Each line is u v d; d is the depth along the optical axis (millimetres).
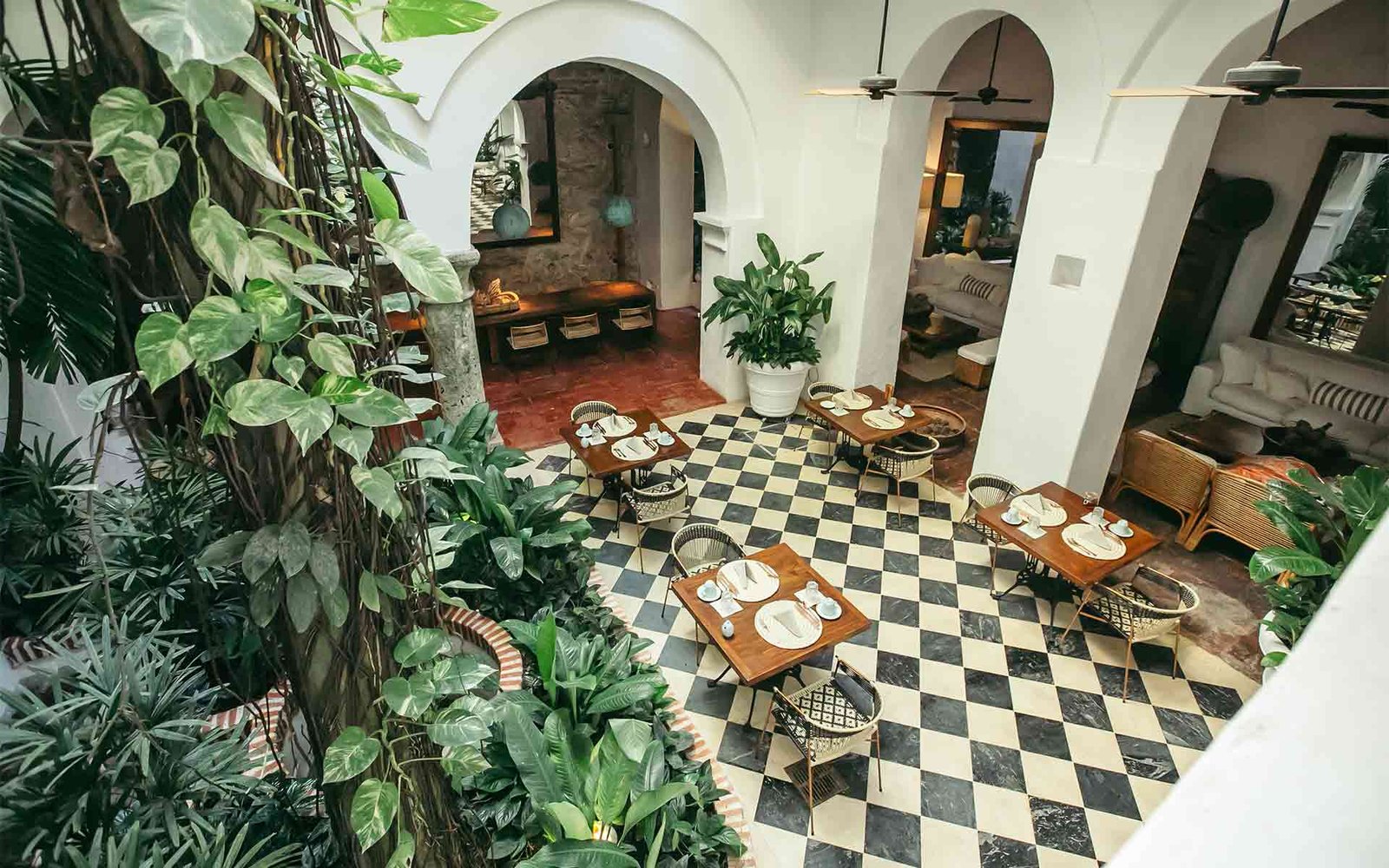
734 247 7969
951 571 6012
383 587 1244
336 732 1333
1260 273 8141
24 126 870
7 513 3457
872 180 7062
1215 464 6000
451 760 1469
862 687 4188
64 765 1555
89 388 1029
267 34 951
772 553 5250
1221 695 4871
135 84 857
